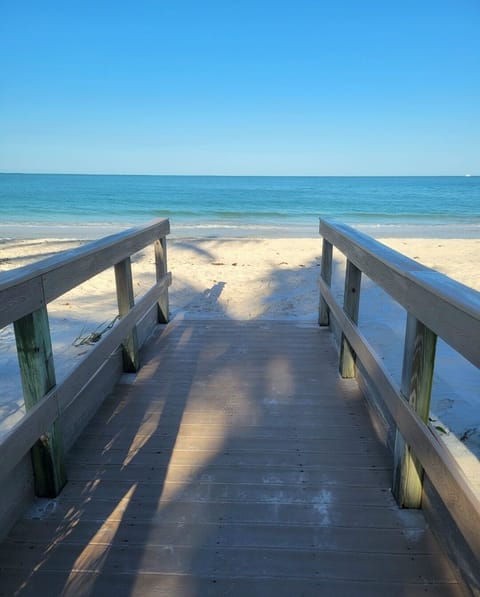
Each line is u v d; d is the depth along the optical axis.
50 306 5.48
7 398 3.05
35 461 1.93
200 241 12.07
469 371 3.40
